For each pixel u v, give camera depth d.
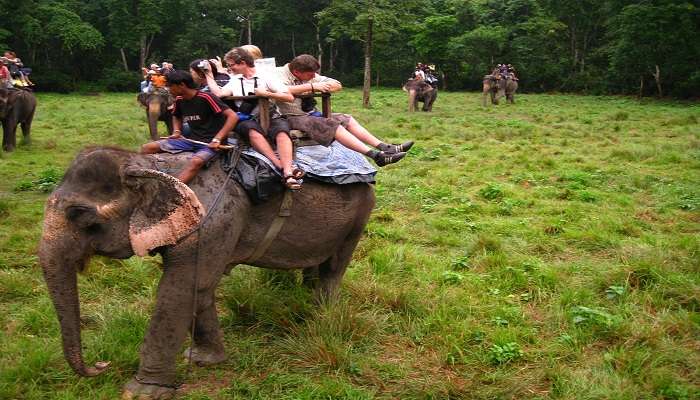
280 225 4.70
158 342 4.18
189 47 48.16
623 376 4.58
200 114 4.38
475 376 4.62
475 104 34.66
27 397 4.20
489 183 10.93
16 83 16.05
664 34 35.88
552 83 48.59
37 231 7.81
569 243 7.89
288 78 5.03
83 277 6.25
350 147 4.91
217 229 4.22
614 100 38.50
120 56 50.78
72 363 3.86
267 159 4.51
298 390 4.39
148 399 4.16
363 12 30.11
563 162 13.68
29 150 14.94
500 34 48.16
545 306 5.89
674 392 4.35
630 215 9.14
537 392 4.48
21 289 6.01
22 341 4.90
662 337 5.10
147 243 3.89
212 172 4.36
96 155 3.93
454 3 52.16
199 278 4.20
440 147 15.55
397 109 29.89
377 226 8.28
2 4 42.09
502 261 7.00
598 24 47.28
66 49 45.94
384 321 5.36
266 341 5.13
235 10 51.59
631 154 14.15
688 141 16.64
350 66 57.03
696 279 6.32
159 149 4.38
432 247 7.81
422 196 10.15
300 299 5.56
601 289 6.32
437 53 49.97
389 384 4.55
